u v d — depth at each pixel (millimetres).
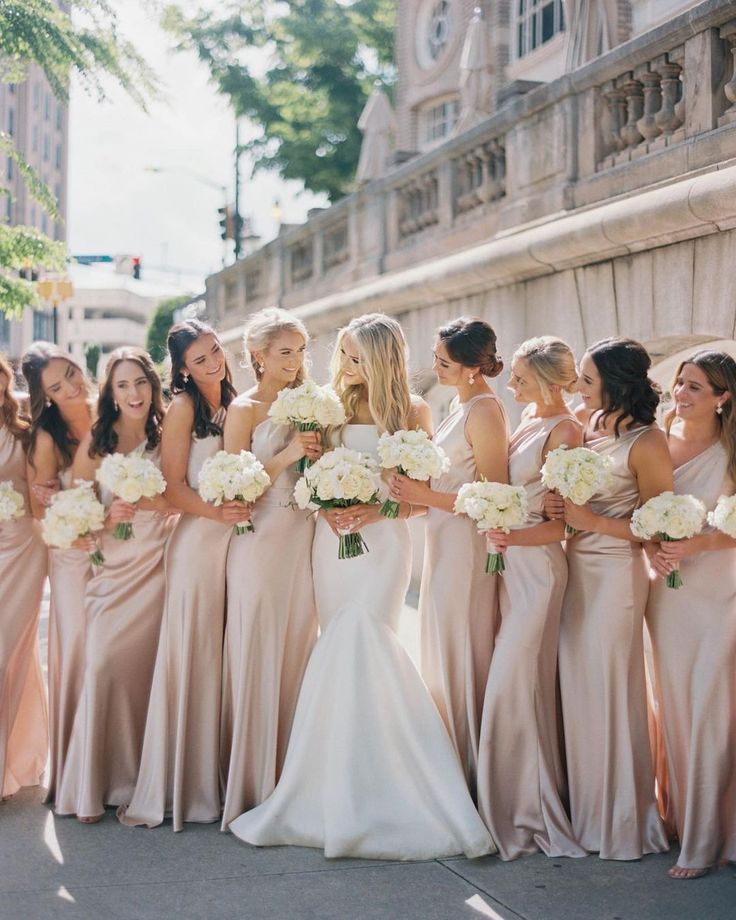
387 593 4504
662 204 6582
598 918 3613
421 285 10109
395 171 12055
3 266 11992
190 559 4609
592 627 4340
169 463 4652
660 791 4555
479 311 9391
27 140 44438
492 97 13148
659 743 4574
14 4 10727
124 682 4727
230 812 4449
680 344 7188
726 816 4137
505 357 8930
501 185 9734
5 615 4805
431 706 4391
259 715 4582
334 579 4559
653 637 4344
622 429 4344
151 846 4258
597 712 4320
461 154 10539
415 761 4281
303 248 15828
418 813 4207
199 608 4617
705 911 3678
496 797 4273
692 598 4238
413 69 18984
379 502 4539
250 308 18203
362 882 3902
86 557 4879
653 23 11594
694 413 4328
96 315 77500
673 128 7309
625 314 7316
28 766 5105
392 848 4121
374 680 4359
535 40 15062
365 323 4594
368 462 4340
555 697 4477
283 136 26047
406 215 12094
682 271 6711
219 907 3670
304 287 15414
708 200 6168
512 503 4148
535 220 8742
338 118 25922
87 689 4625
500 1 15742
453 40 17656
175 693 4586
